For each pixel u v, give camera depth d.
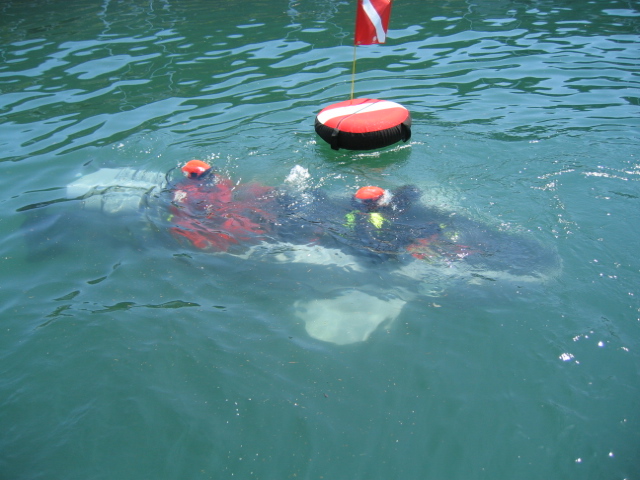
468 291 4.73
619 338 4.43
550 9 9.35
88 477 3.89
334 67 7.78
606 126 6.41
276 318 4.62
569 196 5.48
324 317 4.62
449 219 5.30
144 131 6.57
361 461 3.96
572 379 4.26
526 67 7.66
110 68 7.82
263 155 6.20
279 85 7.39
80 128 6.65
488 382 4.26
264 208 5.48
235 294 4.77
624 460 3.90
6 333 4.55
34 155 6.23
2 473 3.91
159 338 4.51
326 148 6.30
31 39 8.63
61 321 4.61
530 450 4.00
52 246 5.16
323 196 5.62
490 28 8.76
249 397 4.23
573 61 7.76
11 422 4.15
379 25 6.34
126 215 5.43
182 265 4.99
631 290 4.69
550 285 4.74
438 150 6.18
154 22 9.12
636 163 5.82
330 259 4.99
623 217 5.24
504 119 6.63
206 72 7.69
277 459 3.98
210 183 5.79
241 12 9.43
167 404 4.21
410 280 4.82
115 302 4.73
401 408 4.17
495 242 5.07
